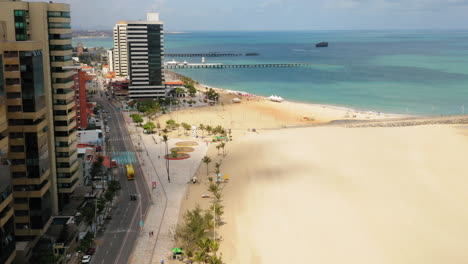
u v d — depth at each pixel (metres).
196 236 135.25
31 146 127.94
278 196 179.38
